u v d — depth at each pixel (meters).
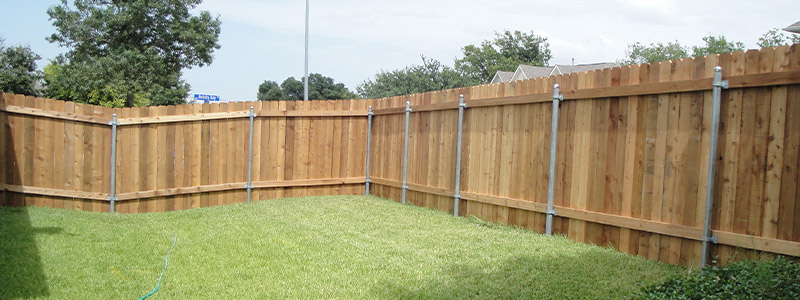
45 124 8.36
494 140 7.50
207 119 9.31
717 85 4.75
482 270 5.02
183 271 5.10
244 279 4.86
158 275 4.97
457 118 8.22
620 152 5.75
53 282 4.62
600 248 5.84
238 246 6.07
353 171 10.55
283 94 54.81
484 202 7.63
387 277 4.86
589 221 6.08
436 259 5.45
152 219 7.96
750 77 4.54
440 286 4.57
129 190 8.82
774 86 4.45
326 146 10.29
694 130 5.00
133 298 4.32
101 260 5.40
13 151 8.15
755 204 4.57
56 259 5.33
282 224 7.34
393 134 9.82
